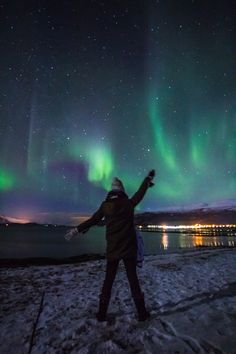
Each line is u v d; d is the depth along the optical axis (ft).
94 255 39.42
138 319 9.32
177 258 28.76
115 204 9.28
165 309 10.44
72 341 7.79
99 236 270.87
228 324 8.70
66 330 8.56
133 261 9.22
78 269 20.65
